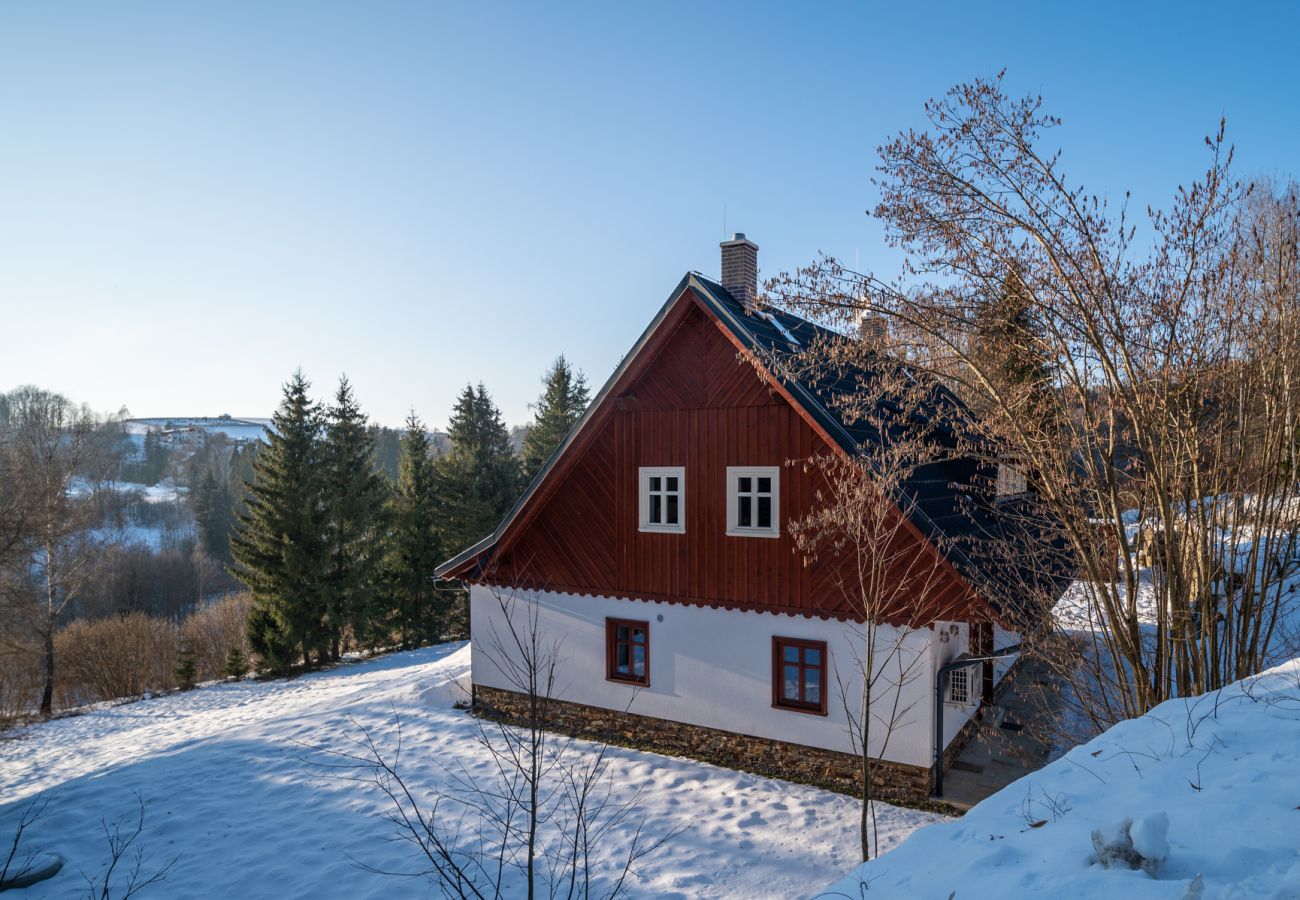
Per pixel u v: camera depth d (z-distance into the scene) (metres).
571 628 15.15
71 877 10.32
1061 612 11.29
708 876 9.52
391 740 14.84
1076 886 4.14
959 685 12.15
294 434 32.94
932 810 11.10
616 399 14.32
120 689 33.72
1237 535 9.38
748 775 12.63
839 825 10.75
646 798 11.80
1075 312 9.42
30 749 22.41
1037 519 13.10
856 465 11.20
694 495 13.68
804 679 12.64
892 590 11.65
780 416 12.77
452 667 20.83
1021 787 6.18
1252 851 4.12
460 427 44.75
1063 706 14.32
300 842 10.91
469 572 16.50
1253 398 9.38
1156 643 10.20
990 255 9.93
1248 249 8.96
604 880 9.48
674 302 13.45
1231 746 5.73
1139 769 5.81
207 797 12.71
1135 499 9.98
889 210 10.12
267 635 32.28
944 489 13.61
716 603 13.38
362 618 34.03
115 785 13.41
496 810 11.50
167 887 9.94
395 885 9.62
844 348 11.03
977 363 10.30
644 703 14.23
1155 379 9.18
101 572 48.47
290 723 16.33
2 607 26.88
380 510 35.50
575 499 15.11
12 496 27.44
